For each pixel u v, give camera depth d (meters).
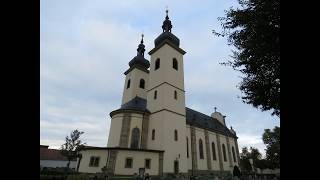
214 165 48.09
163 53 42.34
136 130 36.59
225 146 55.06
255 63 8.15
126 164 29.98
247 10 7.77
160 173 31.95
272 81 8.18
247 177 36.31
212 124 58.75
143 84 49.81
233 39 8.78
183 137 38.12
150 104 40.59
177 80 41.81
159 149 34.38
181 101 40.81
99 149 30.83
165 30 47.59
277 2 6.60
